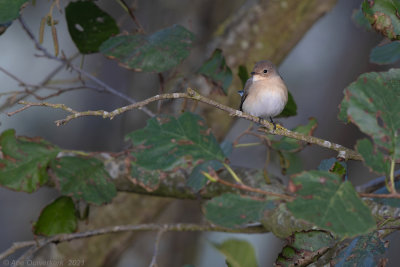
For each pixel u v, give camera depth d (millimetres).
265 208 4180
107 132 15742
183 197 8359
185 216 13391
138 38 7039
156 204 9898
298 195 3805
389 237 13531
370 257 4496
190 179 6375
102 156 8438
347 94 4113
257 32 10547
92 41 7855
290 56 17016
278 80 10023
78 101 16078
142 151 5012
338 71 16500
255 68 10008
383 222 4836
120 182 8312
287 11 10500
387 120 4062
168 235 13508
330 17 16656
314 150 15703
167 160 4988
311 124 7789
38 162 6500
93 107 16094
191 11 11953
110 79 15750
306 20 10531
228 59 10492
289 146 7730
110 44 6984
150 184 6324
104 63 15750
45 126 16047
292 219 6484
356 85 4133
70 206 7199
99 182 6828
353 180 14836
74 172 6746
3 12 6176
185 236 13578
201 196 8258
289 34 10570
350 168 14875
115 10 13695
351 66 16328
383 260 4457
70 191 6703
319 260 5176
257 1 10758
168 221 13250
